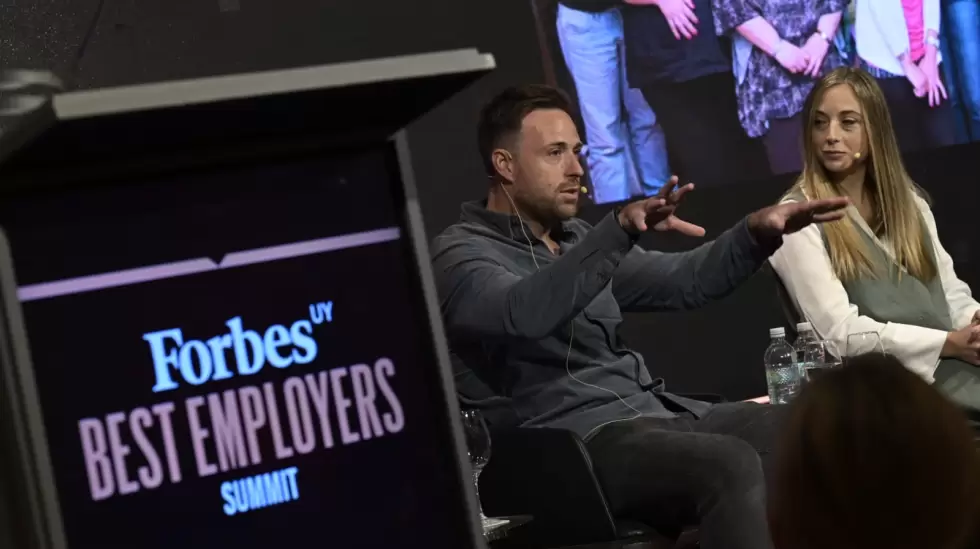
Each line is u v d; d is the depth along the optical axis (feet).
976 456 4.28
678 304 16.96
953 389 18.10
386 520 6.56
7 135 5.61
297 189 6.61
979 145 29.63
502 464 15.12
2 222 5.98
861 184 19.57
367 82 5.89
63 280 6.07
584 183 28.48
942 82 29.60
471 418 14.14
